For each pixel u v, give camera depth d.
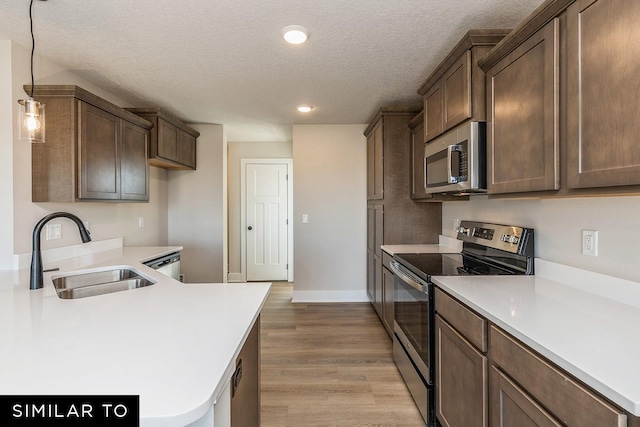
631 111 1.00
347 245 4.41
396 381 2.45
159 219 4.12
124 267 2.34
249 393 1.37
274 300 4.48
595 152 1.13
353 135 4.38
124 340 1.02
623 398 0.74
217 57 2.41
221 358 0.90
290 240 5.67
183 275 4.33
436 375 1.85
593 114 1.14
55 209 2.45
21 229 2.18
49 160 2.24
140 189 3.08
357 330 3.42
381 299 3.53
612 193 1.10
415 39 2.17
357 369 2.62
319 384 2.40
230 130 4.71
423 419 2.00
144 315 1.25
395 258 2.67
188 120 4.16
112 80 2.84
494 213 2.41
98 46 2.23
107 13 1.85
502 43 1.61
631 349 0.97
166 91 3.11
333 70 2.65
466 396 1.48
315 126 4.37
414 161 3.32
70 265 2.32
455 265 2.24
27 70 2.26
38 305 1.37
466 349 1.47
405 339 2.37
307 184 4.38
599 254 1.53
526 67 1.49
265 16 1.89
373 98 3.34
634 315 1.25
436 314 1.85
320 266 4.41
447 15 1.89
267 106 3.59
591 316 1.25
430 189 2.45
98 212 2.96
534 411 1.04
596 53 1.12
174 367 0.85
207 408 0.71
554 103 1.31
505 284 1.72
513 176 1.59
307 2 1.76
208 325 1.15
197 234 4.36
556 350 0.96
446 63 2.10
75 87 2.22
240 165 5.60
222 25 1.98
